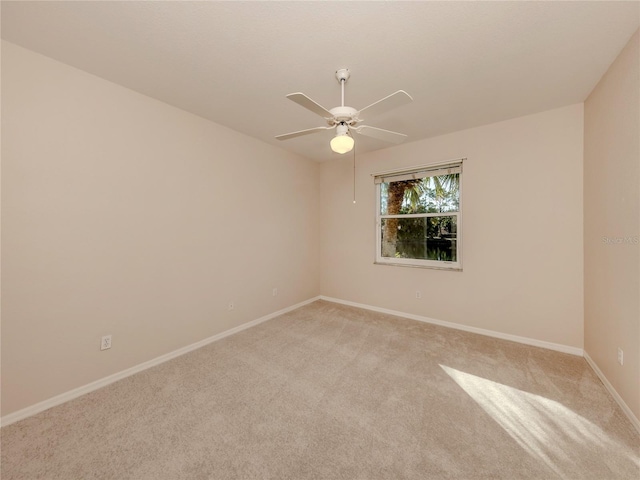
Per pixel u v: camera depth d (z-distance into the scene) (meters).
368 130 2.06
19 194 1.69
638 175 1.57
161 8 1.40
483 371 2.23
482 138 2.98
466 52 1.75
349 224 4.21
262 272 3.50
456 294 3.21
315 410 1.76
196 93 2.27
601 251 2.07
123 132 2.17
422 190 3.53
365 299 4.05
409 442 1.49
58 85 1.84
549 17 1.46
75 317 1.93
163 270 2.45
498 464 1.35
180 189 2.57
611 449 1.43
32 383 1.74
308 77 2.03
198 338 2.74
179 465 1.35
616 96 1.82
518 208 2.80
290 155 3.93
